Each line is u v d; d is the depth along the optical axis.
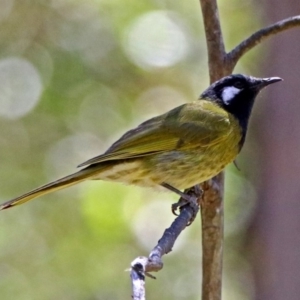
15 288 15.68
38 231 16.12
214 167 9.90
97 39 16.64
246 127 10.37
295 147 14.14
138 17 16.69
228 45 16.89
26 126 16.56
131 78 16.89
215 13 9.17
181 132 9.78
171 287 15.70
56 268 15.72
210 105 10.27
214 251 8.98
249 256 15.42
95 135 16.73
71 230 16.05
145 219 15.38
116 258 15.52
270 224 14.26
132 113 16.89
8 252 15.99
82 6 16.81
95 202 15.09
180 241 15.75
